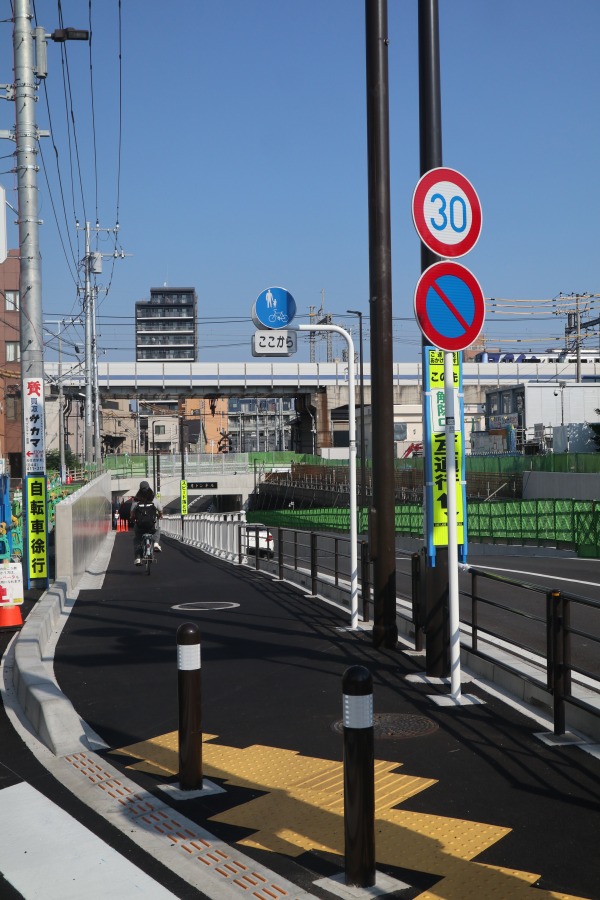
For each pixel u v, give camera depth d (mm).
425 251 7965
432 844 4574
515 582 7191
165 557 25344
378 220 9797
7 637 11117
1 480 20344
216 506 103250
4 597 11539
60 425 52469
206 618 12445
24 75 16516
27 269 16625
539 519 29734
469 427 78562
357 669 4250
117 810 5207
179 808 5211
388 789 5375
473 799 5180
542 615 13789
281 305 10641
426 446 8234
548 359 94812
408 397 83250
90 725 7082
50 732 6613
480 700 7422
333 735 6609
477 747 6164
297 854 4535
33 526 16516
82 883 4293
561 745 6176
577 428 48969
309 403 79938
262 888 4164
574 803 5090
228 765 5969
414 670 8703
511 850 4477
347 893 4082
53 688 7414
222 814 5098
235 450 140500
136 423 117500
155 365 75812
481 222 7707
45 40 16938
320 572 17297
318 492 63406
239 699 7738
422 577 9656
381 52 9633
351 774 4180
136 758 6199
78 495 20219
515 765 5770
